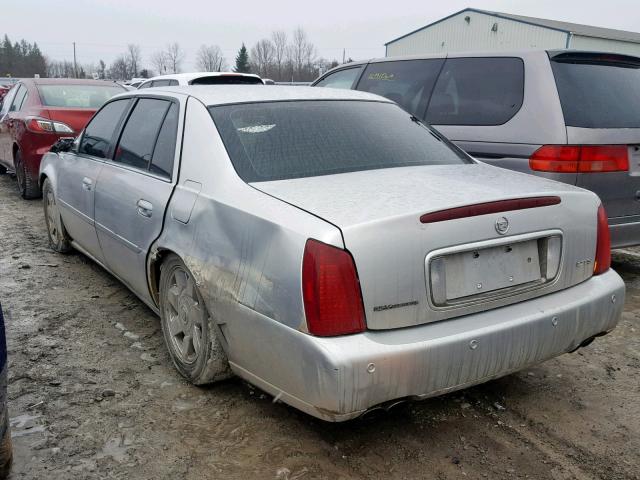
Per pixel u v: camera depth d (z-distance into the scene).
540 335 2.64
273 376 2.50
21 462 2.57
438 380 2.39
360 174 2.92
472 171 3.14
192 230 2.95
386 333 2.34
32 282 4.80
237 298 2.60
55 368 3.39
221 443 2.74
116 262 3.99
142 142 3.77
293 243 2.37
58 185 5.10
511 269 2.65
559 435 2.86
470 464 2.63
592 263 2.95
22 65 85.94
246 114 3.24
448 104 5.31
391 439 2.80
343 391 2.23
